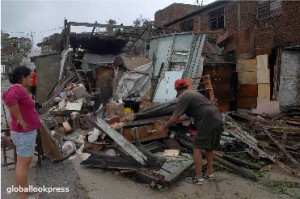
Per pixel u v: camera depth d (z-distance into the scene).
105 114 10.27
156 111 7.18
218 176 5.32
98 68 11.98
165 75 11.66
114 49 20.11
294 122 8.26
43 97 13.77
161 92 11.48
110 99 11.70
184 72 11.27
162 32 15.98
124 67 11.98
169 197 4.47
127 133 6.42
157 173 5.05
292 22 11.80
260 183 5.02
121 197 4.46
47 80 13.89
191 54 11.50
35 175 5.37
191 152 6.50
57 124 9.11
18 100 4.06
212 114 4.82
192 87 8.82
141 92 11.92
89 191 4.68
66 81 12.31
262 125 7.45
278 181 5.10
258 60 10.89
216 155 5.99
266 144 6.82
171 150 6.47
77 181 5.09
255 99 11.01
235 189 4.77
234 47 12.23
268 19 13.04
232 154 6.49
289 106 10.82
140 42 19.30
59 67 14.05
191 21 18.61
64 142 7.51
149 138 6.75
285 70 10.97
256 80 10.95
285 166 5.59
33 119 4.24
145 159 5.11
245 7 14.36
